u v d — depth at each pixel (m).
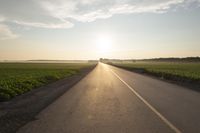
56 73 41.38
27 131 7.04
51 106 11.25
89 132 6.93
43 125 7.73
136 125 7.72
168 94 15.80
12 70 56.12
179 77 31.27
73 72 49.53
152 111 10.02
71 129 7.25
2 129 7.27
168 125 7.69
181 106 11.22
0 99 13.26
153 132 6.90
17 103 12.15
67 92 16.88
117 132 6.92
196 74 35.75
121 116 9.05
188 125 7.68
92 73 45.69
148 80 28.95
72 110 10.27
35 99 13.57
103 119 8.57
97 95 15.23
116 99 13.48
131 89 18.86
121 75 39.34
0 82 21.41
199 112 9.80
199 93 16.41
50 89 19.08
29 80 24.22
